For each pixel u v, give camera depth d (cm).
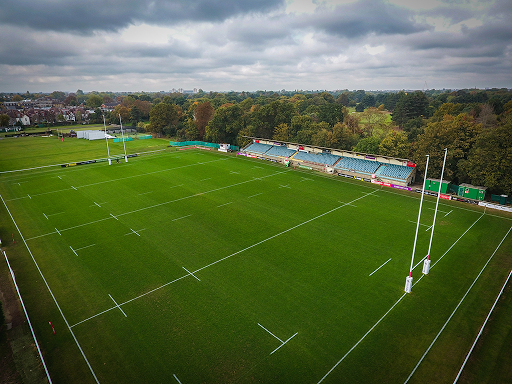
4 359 2234
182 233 4188
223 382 2039
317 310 2728
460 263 3472
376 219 4666
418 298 2891
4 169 7550
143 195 5669
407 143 6881
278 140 9481
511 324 2559
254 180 6694
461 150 5722
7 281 3142
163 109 13575
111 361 2209
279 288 3034
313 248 3800
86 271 3316
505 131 5084
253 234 4166
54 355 2262
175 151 9994
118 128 16738
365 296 2916
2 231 4250
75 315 2670
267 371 2122
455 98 16412
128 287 3052
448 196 5547
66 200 5419
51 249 3772
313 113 12875
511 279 3170
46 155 9338
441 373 2112
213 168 7731
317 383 2033
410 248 3803
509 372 2114
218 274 3266
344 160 7469
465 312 2706
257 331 2484
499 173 5128
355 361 2206
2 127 15988
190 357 2234
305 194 5794
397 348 2323
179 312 2705
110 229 4300
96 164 8069
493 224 4478
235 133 10806
